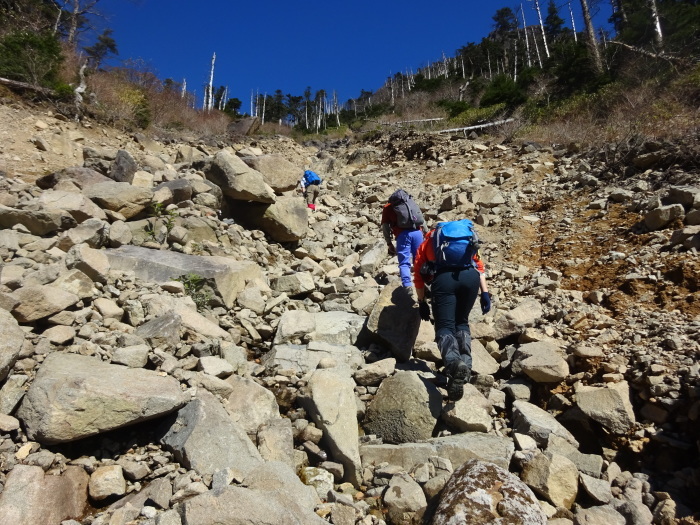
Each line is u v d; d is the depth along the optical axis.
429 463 3.04
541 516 2.44
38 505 2.30
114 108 12.91
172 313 3.80
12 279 3.62
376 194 10.09
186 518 2.15
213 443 2.80
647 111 10.54
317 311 5.23
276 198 7.08
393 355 4.31
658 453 3.13
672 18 16.41
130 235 5.38
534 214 8.00
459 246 3.81
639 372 3.60
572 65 17.23
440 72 64.44
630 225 6.30
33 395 2.68
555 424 3.39
